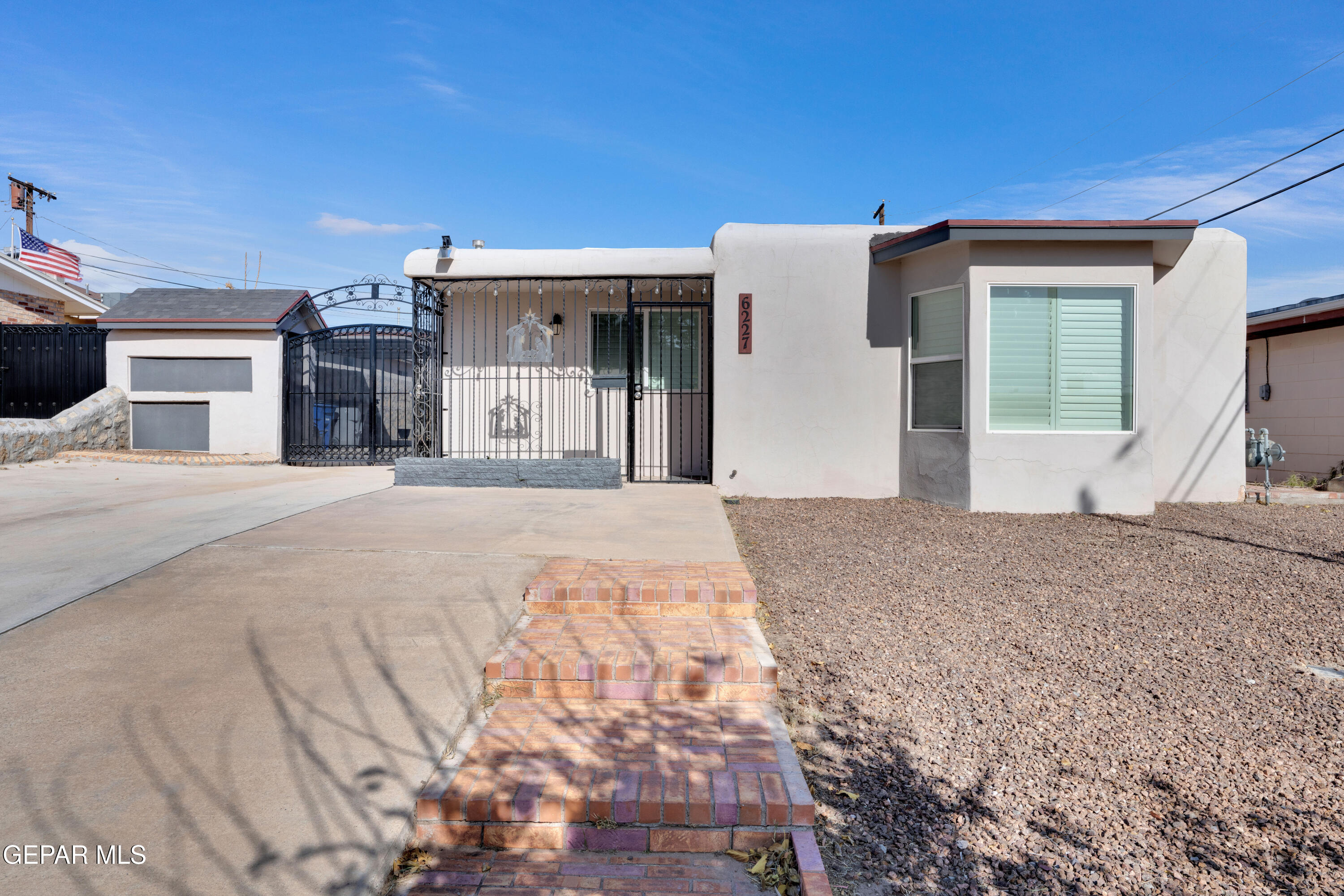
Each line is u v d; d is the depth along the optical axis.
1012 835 2.59
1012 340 8.02
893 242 8.53
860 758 3.03
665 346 10.27
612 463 8.66
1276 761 3.03
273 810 2.43
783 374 8.98
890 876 2.38
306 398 12.18
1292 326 11.63
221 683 3.20
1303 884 2.36
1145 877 2.39
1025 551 6.24
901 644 4.15
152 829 2.31
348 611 4.01
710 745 2.97
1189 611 4.74
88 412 10.99
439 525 6.03
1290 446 11.89
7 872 2.10
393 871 2.37
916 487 8.79
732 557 5.07
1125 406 8.05
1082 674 3.81
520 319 10.12
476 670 3.44
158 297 12.52
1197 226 7.62
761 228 9.00
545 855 2.50
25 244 16.41
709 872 2.43
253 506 6.72
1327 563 5.84
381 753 2.77
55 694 3.06
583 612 4.24
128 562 4.68
